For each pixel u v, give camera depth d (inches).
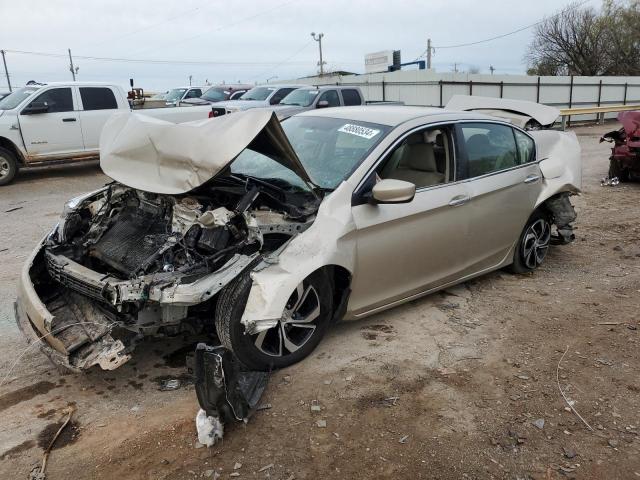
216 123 137.3
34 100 434.9
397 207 153.7
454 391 135.9
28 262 149.1
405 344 158.4
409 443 116.6
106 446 114.1
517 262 212.1
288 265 131.0
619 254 243.6
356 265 146.4
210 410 114.1
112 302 122.7
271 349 139.6
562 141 232.4
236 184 147.3
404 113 175.9
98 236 156.2
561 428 122.5
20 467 107.8
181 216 138.5
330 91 567.5
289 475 106.8
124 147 148.3
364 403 130.0
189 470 107.4
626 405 131.1
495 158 190.1
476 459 112.4
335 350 153.9
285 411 126.2
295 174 157.2
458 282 185.9
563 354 154.6
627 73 1749.5
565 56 1818.4
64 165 545.6
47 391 133.7
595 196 367.9
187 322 136.3
